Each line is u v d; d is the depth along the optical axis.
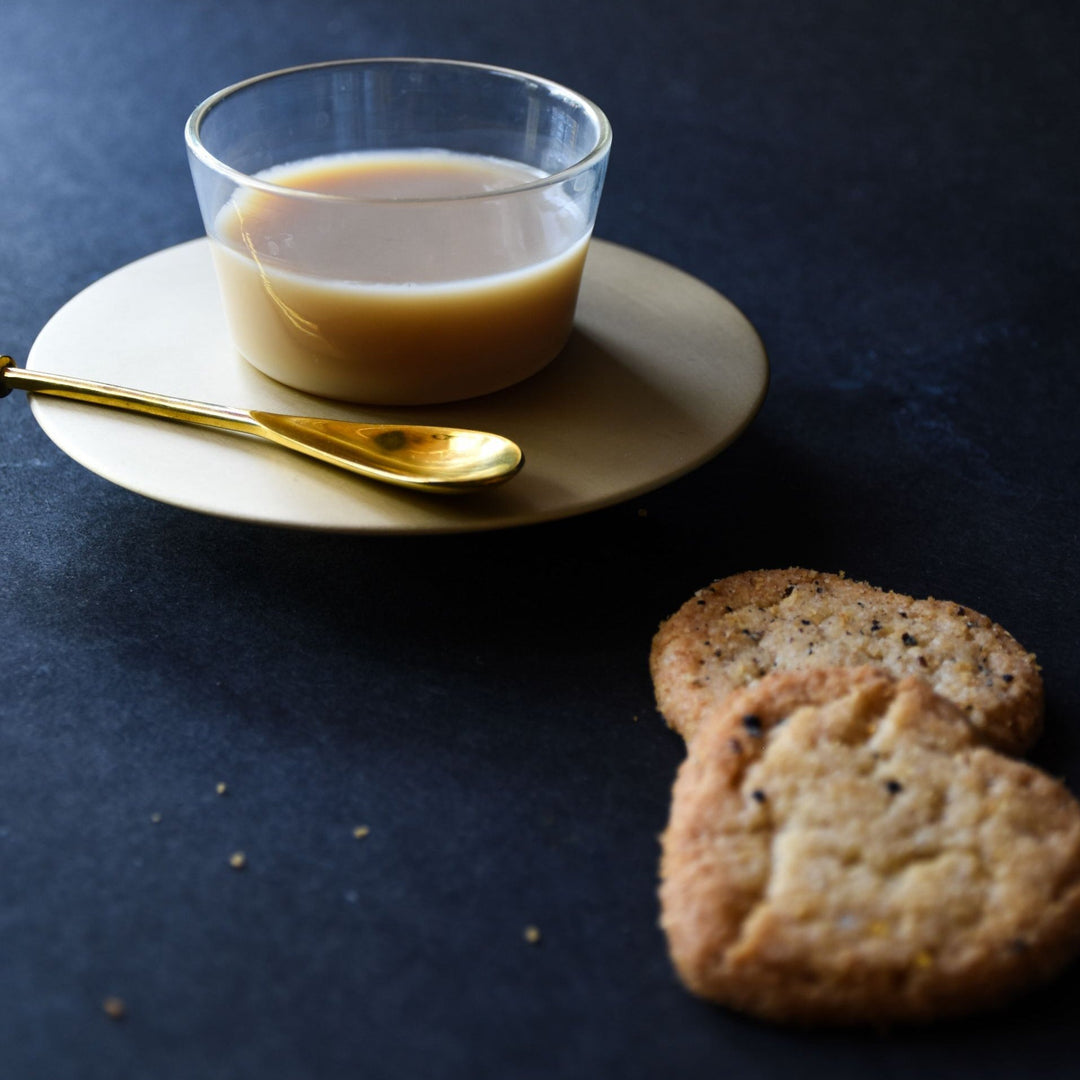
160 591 0.40
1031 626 0.40
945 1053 0.33
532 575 0.41
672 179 0.60
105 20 0.73
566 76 0.68
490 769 0.37
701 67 0.69
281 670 0.39
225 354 0.43
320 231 0.40
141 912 0.34
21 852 0.35
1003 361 0.49
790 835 0.34
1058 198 0.58
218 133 0.43
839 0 0.77
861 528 0.43
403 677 0.38
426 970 0.34
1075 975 0.34
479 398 0.42
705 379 0.43
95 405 0.41
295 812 0.36
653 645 0.39
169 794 0.36
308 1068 0.32
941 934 0.33
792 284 0.53
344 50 0.71
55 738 0.37
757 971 0.33
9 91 0.65
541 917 0.34
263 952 0.34
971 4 0.76
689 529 0.42
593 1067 0.32
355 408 0.42
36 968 0.33
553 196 0.41
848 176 0.60
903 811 0.34
